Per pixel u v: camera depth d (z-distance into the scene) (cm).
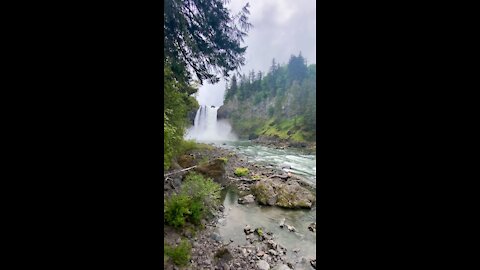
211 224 520
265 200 668
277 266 399
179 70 468
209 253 414
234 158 1324
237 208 634
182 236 441
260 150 2027
